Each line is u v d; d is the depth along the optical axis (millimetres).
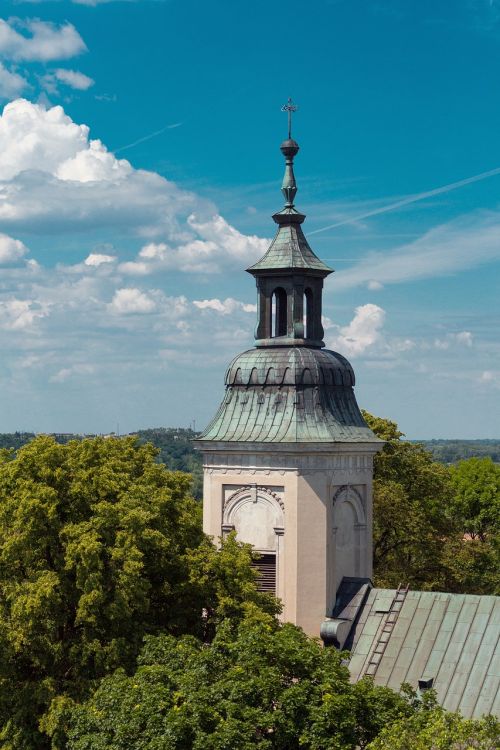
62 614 47344
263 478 49938
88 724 40594
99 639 46906
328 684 40219
